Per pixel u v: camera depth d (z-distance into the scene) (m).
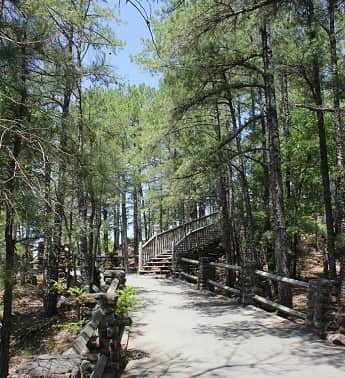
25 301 15.01
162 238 23.27
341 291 7.72
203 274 14.88
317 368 5.87
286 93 15.14
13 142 6.13
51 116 7.46
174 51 9.66
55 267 12.40
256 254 15.68
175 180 14.80
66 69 7.21
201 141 14.39
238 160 16.56
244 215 16.44
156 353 6.74
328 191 11.68
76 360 2.58
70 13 8.52
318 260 21.55
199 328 8.50
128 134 21.02
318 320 7.82
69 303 13.27
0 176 5.88
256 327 8.54
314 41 9.60
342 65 10.89
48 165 6.64
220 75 12.69
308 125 14.45
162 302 11.89
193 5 9.84
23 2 6.34
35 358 2.61
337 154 10.04
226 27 7.93
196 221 23.36
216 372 5.75
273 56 10.48
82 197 9.42
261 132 14.10
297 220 14.51
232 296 14.31
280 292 10.49
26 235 7.39
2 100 6.80
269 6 5.93
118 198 17.78
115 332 5.74
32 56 6.68
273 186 11.03
